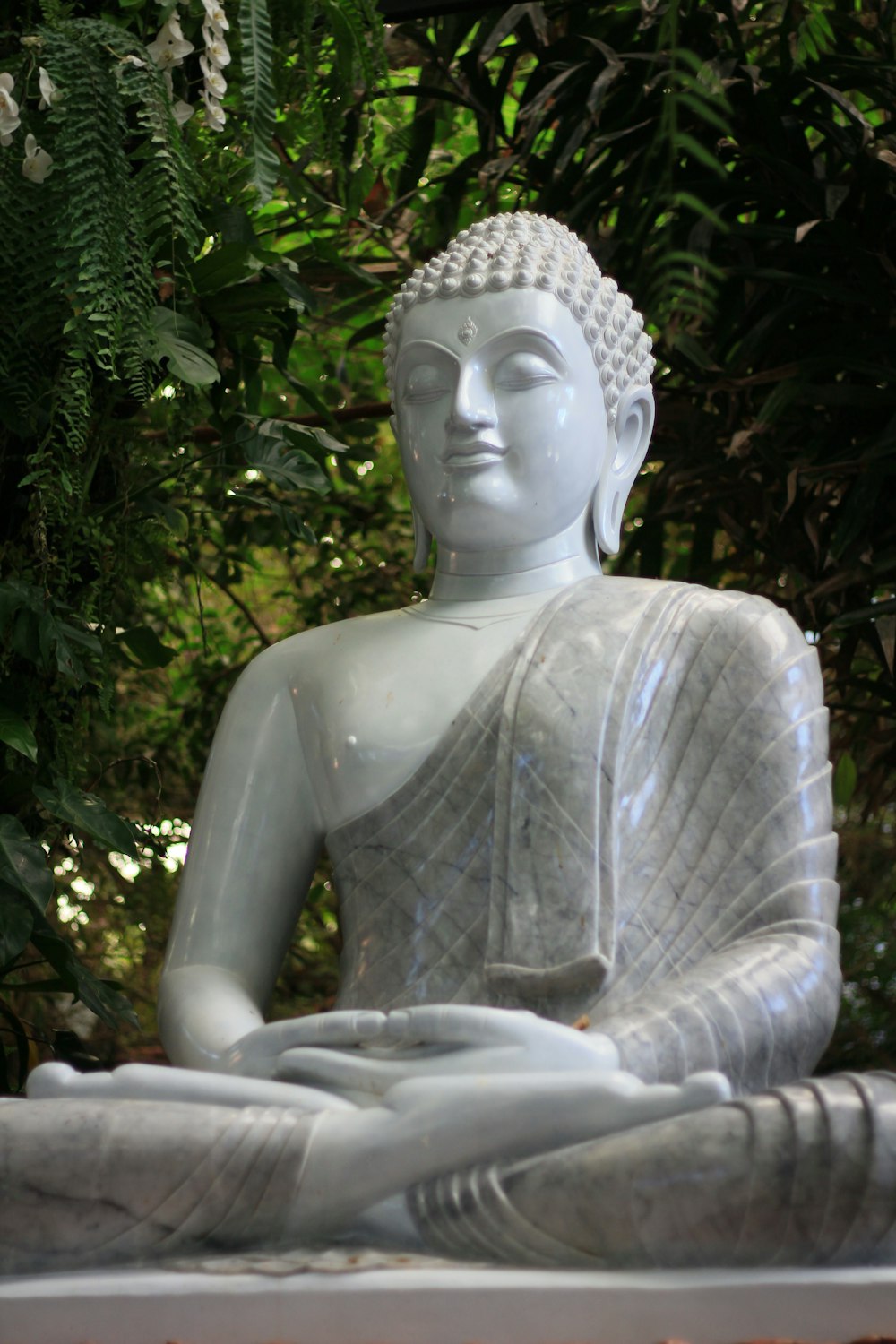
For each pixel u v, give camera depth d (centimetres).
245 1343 249
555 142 517
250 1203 267
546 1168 258
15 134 384
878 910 675
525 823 315
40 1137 266
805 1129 247
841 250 489
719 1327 244
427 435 353
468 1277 249
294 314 444
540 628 337
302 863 349
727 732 327
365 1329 248
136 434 435
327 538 678
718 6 502
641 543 526
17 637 377
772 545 518
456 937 318
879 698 548
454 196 554
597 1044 275
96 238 369
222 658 697
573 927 306
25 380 389
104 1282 254
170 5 392
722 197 499
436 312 353
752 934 313
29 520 403
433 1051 284
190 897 345
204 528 500
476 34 536
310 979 700
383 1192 266
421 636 351
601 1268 255
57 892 447
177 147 386
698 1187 248
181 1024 322
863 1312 243
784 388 475
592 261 368
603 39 514
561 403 348
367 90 440
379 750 335
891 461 471
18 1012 524
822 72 489
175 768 652
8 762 397
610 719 321
